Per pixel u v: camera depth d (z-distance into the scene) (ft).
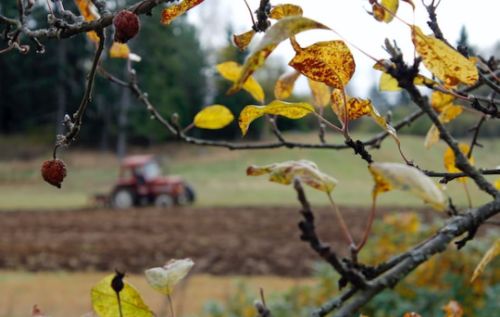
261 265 51.24
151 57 147.54
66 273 48.55
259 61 2.61
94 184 123.95
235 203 96.12
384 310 16.60
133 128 158.20
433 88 3.84
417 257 2.84
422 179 2.61
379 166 2.68
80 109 4.07
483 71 5.10
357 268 2.87
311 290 22.18
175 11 3.71
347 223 69.77
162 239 63.93
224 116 6.79
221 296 37.32
